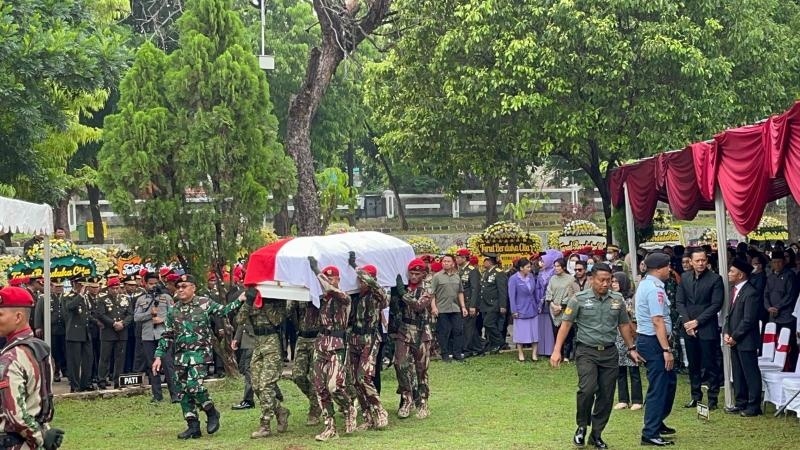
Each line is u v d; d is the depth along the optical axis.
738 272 13.41
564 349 20.05
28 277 18.41
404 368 13.59
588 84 22.64
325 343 12.27
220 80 17.73
